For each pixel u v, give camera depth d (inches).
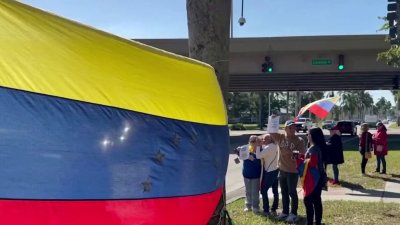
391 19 528.4
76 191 137.1
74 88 140.0
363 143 607.8
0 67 130.0
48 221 133.0
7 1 131.3
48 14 137.3
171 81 162.2
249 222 338.0
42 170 132.7
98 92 144.3
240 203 426.9
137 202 148.3
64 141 136.2
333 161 527.5
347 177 588.4
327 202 418.3
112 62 147.9
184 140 163.5
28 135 131.5
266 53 1441.9
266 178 367.9
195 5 241.1
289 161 343.0
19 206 129.7
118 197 144.3
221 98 182.7
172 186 158.1
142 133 151.4
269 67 1330.0
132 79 151.8
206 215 175.5
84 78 141.9
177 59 164.9
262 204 409.4
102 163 141.9
